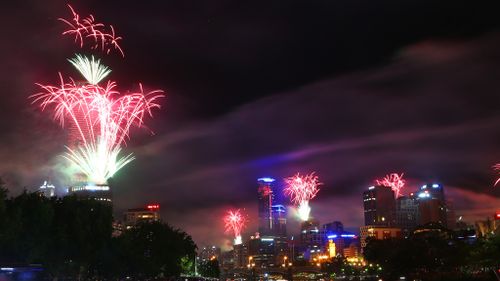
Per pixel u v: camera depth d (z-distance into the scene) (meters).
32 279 108.31
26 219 123.00
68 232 141.00
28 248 120.12
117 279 188.25
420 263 184.38
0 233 110.06
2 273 101.75
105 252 160.62
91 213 156.38
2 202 110.12
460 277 146.50
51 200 146.25
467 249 182.75
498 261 157.88
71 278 154.62
